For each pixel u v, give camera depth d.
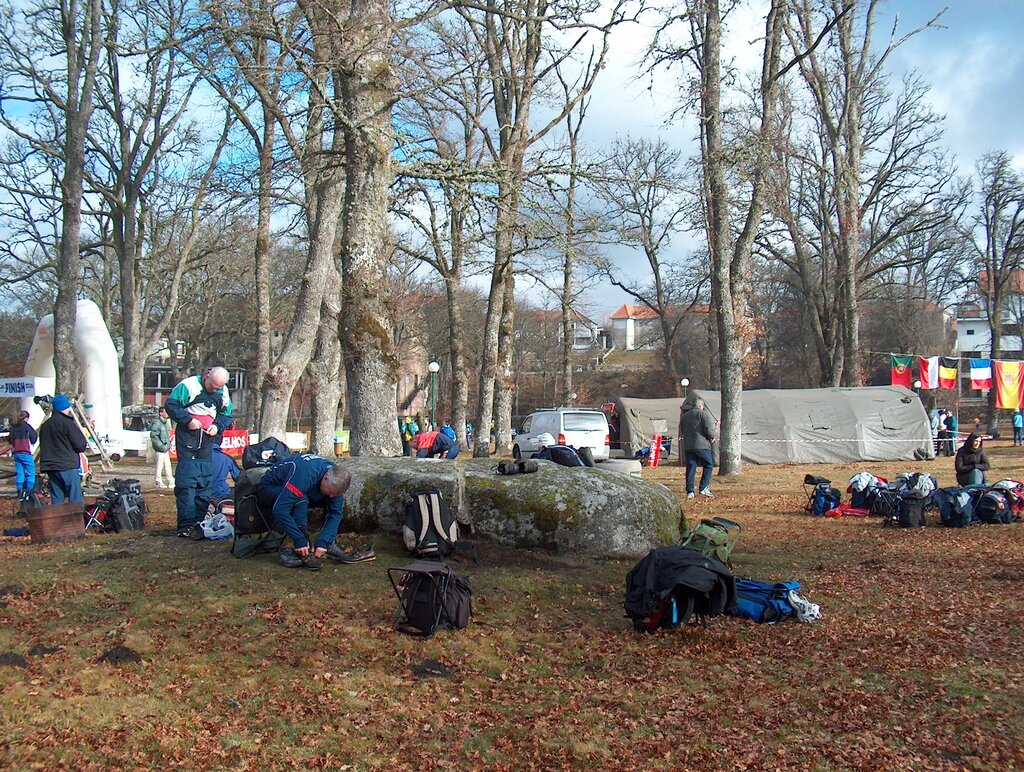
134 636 5.88
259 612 6.40
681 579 6.02
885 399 27.53
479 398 20.94
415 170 10.78
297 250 36.66
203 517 9.50
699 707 4.77
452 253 19.70
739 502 14.69
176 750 4.18
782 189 26.27
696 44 18.14
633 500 8.21
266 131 17.42
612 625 6.30
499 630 6.14
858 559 8.91
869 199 33.41
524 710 4.78
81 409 18.27
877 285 37.72
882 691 4.92
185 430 9.38
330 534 7.57
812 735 4.35
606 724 4.57
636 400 30.14
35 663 5.34
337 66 9.72
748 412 27.03
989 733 4.30
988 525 11.52
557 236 12.39
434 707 4.83
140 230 31.47
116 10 20.16
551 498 8.06
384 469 8.55
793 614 6.41
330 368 18.12
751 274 33.75
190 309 52.09
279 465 7.70
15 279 27.44
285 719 4.61
